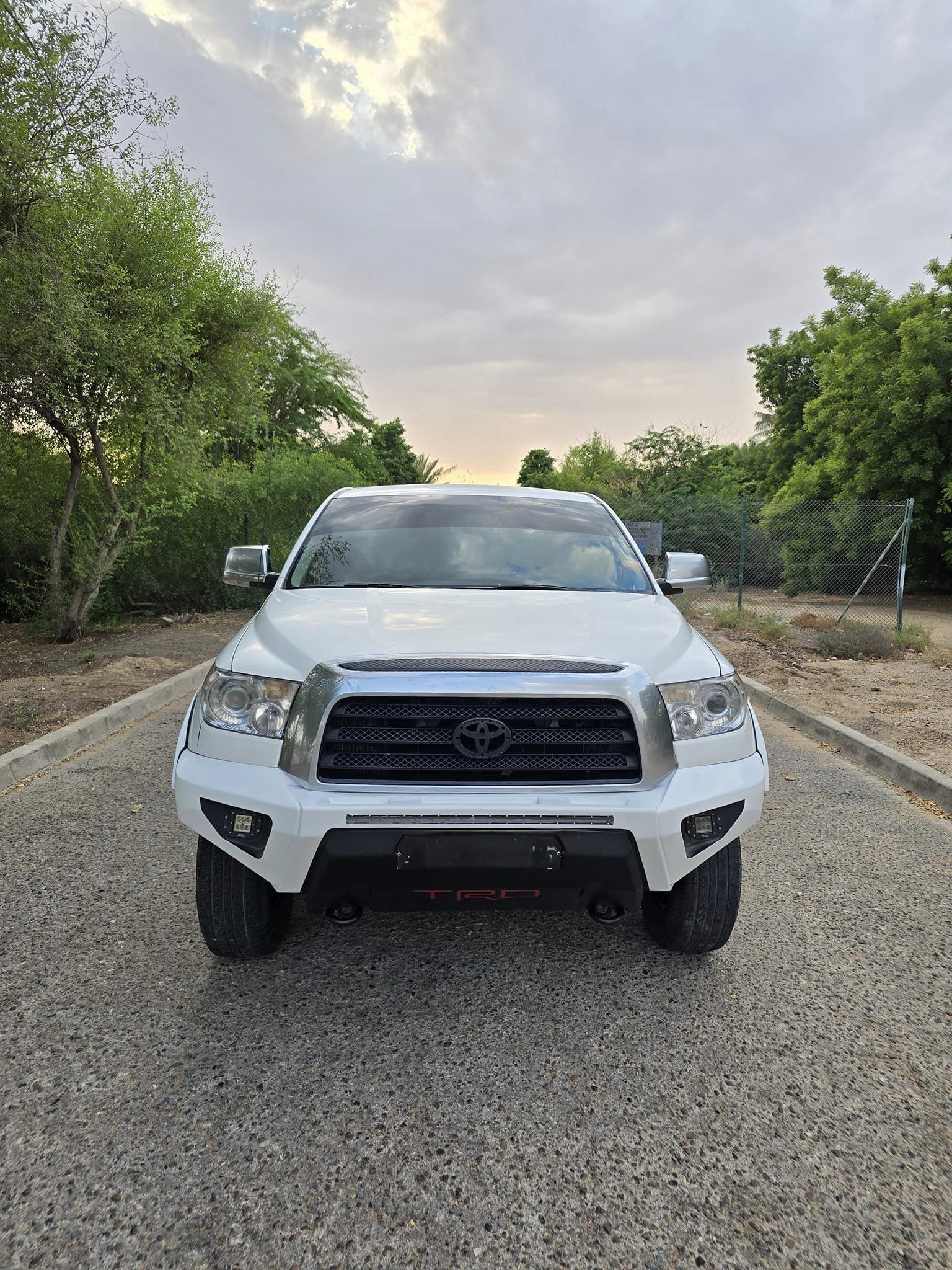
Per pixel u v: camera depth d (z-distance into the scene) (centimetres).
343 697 238
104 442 1042
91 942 304
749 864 395
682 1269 174
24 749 522
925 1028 262
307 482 1462
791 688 827
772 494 2936
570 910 308
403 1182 195
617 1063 241
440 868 235
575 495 449
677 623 304
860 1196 194
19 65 738
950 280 1847
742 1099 227
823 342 2206
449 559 360
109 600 1237
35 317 791
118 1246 176
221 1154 202
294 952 300
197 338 1098
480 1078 233
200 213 1023
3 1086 225
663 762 248
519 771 241
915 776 517
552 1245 179
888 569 1909
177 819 436
